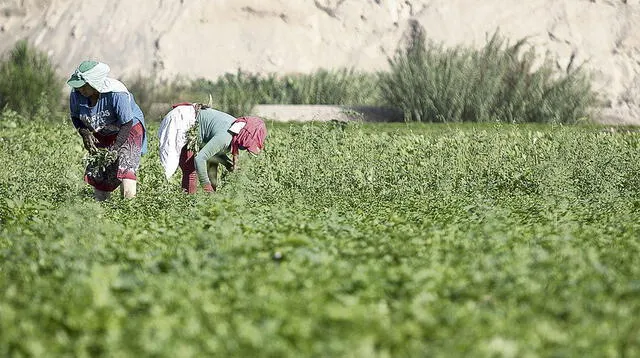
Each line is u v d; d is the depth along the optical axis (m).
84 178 32.69
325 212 28.56
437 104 74.00
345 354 12.38
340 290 15.88
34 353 12.91
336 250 20.14
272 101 87.81
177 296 15.37
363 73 100.12
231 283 16.62
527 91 73.88
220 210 27.00
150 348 12.71
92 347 13.25
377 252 20.23
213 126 33.03
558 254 19.73
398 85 75.62
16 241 22.45
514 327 13.72
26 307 15.24
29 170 36.41
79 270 17.97
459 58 76.31
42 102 68.31
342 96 87.81
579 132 46.88
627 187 35.84
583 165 37.59
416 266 18.47
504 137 48.22
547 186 34.38
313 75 94.38
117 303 15.02
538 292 15.87
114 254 20.19
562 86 74.25
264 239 22.06
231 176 32.91
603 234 23.61
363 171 37.69
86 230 22.80
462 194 34.38
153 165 41.75
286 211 28.16
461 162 39.09
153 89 78.62
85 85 30.92
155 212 29.09
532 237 22.78
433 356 12.45
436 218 26.83
